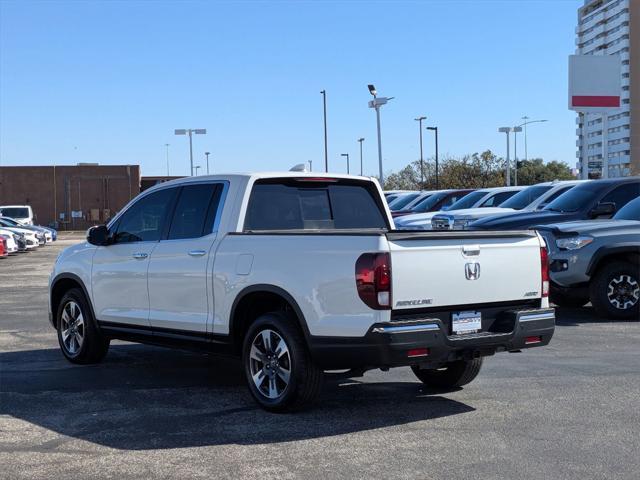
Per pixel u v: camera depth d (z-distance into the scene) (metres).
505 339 6.65
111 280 8.54
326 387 7.89
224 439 6.11
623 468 5.34
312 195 7.88
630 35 147.12
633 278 11.91
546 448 5.79
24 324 12.60
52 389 7.88
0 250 29.81
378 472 5.30
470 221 17.19
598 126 158.62
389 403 7.21
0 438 6.20
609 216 14.17
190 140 47.66
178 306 7.73
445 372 7.68
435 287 6.34
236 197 7.45
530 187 19.33
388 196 35.38
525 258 6.91
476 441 5.98
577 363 8.89
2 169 72.06
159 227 8.13
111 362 9.34
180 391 7.78
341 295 6.28
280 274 6.70
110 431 6.37
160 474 5.32
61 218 72.75
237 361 9.39
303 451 5.79
